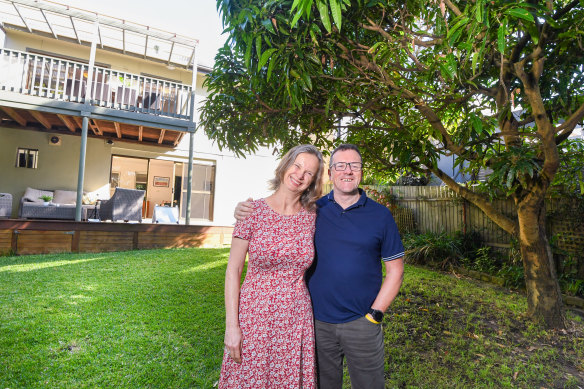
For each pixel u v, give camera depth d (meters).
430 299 3.97
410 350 2.61
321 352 1.52
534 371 2.33
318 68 2.43
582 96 2.97
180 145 9.83
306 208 1.53
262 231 1.37
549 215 4.74
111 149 9.02
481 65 2.20
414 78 3.38
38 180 8.29
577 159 3.35
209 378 2.10
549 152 2.69
